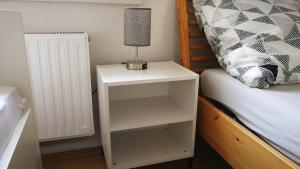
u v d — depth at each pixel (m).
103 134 1.23
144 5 1.34
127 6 1.32
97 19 1.29
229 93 1.05
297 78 0.97
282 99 0.83
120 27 1.34
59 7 1.22
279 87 0.96
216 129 1.11
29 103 1.05
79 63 1.21
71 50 1.18
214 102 1.19
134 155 1.20
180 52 1.45
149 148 1.27
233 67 1.07
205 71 1.27
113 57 1.38
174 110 1.26
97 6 1.27
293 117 0.74
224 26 1.15
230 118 1.02
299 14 1.14
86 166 1.30
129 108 1.29
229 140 1.01
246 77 0.97
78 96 1.25
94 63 1.35
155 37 1.41
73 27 1.27
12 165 0.66
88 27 1.29
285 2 1.22
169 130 1.47
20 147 0.77
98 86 1.23
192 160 1.26
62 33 1.18
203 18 1.25
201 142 1.50
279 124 0.78
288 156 0.75
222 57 1.16
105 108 1.04
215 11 1.20
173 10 1.40
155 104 1.35
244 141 0.91
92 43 1.32
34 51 1.13
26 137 0.89
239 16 1.13
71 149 1.44
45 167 1.29
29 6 1.18
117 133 1.42
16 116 0.86
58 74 1.19
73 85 1.23
